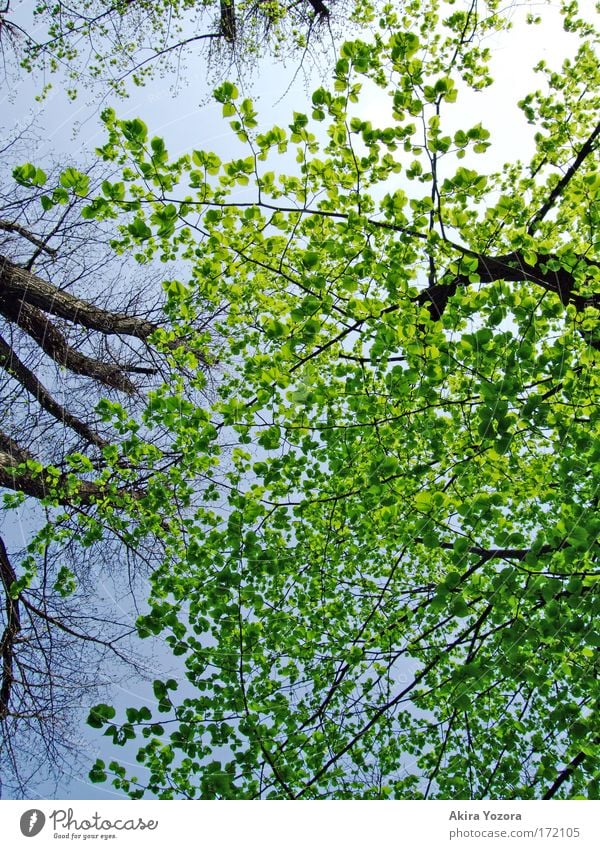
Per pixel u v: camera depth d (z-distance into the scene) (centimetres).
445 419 476
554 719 367
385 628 540
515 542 379
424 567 707
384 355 433
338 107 388
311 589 572
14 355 698
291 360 446
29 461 488
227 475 483
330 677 531
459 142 411
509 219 457
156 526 490
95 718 378
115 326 709
